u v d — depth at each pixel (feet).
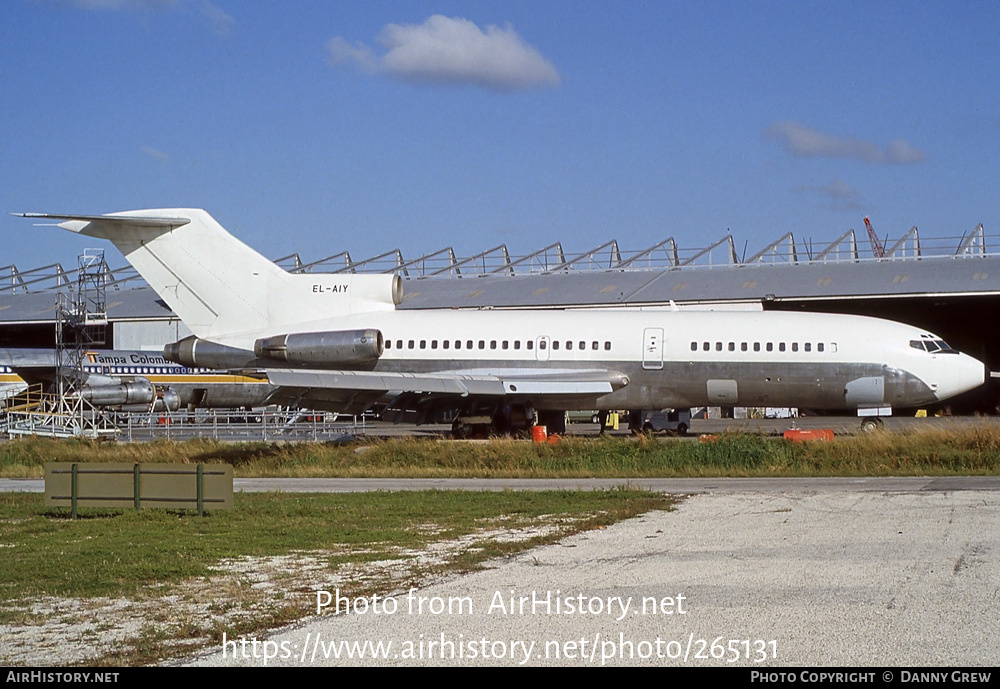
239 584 45.85
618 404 130.11
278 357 133.69
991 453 93.71
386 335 134.21
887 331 124.77
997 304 203.62
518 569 47.39
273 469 101.55
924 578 43.57
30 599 43.78
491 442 110.52
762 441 99.55
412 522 63.46
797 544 52.37
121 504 70.90
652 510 66.80
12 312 230.89
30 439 133.69
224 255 139.13
